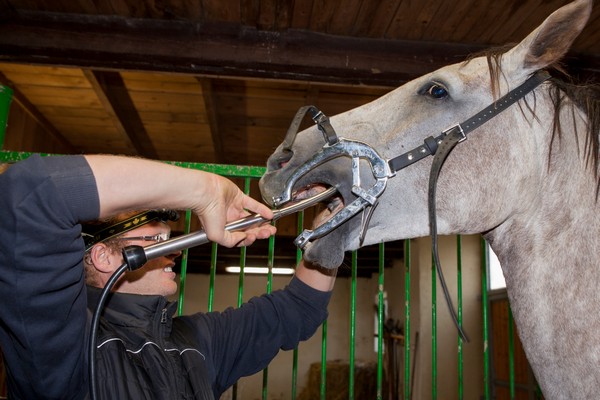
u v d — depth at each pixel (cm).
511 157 129
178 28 339
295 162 128
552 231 124
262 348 142
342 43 355
